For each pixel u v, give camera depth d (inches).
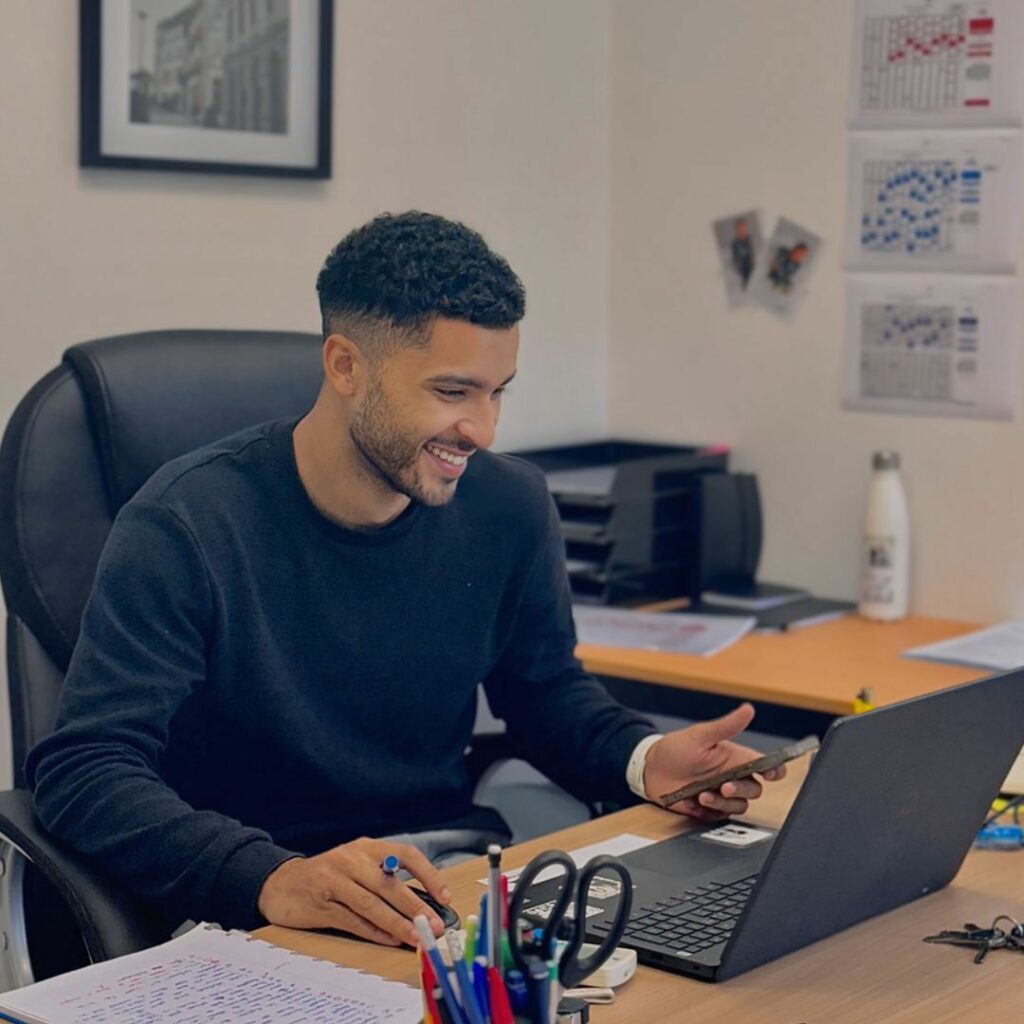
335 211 109.9
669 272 124.7
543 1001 42.8
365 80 110.4
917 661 101.3
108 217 98.1
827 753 49.7
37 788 62.7
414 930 53.1
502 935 43.4
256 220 105.5
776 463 120.7
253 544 68.0
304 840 71.6
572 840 64.9
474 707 77.0
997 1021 48.6
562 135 123.6
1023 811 70.2
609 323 128.2
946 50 110.0
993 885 61.2
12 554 71.4
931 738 54.5
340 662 70.3
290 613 69.0
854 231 115.1
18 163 93.7
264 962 51.6
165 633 64.9
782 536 121.0
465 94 116.8
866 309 115.2
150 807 60.1
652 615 112.7
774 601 115.7
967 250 110.5
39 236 95.1
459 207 117.3
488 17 117.6
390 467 64.2
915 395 113.7
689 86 122.2
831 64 115.1
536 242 122.7
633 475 114.3
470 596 73.4
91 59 95.3
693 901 57.2
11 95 93.0
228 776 70.7
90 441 73.4
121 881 59.9
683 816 68.4
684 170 123.1
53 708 71.9
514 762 115.0
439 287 61.2
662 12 123.0
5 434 73.0
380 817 73.6
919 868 58.5
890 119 112.8
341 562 69.6
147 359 74.8
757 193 119.6
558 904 44.2
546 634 77.1
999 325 109.9
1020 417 109.7
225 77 101.8
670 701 100.6
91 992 49.4
